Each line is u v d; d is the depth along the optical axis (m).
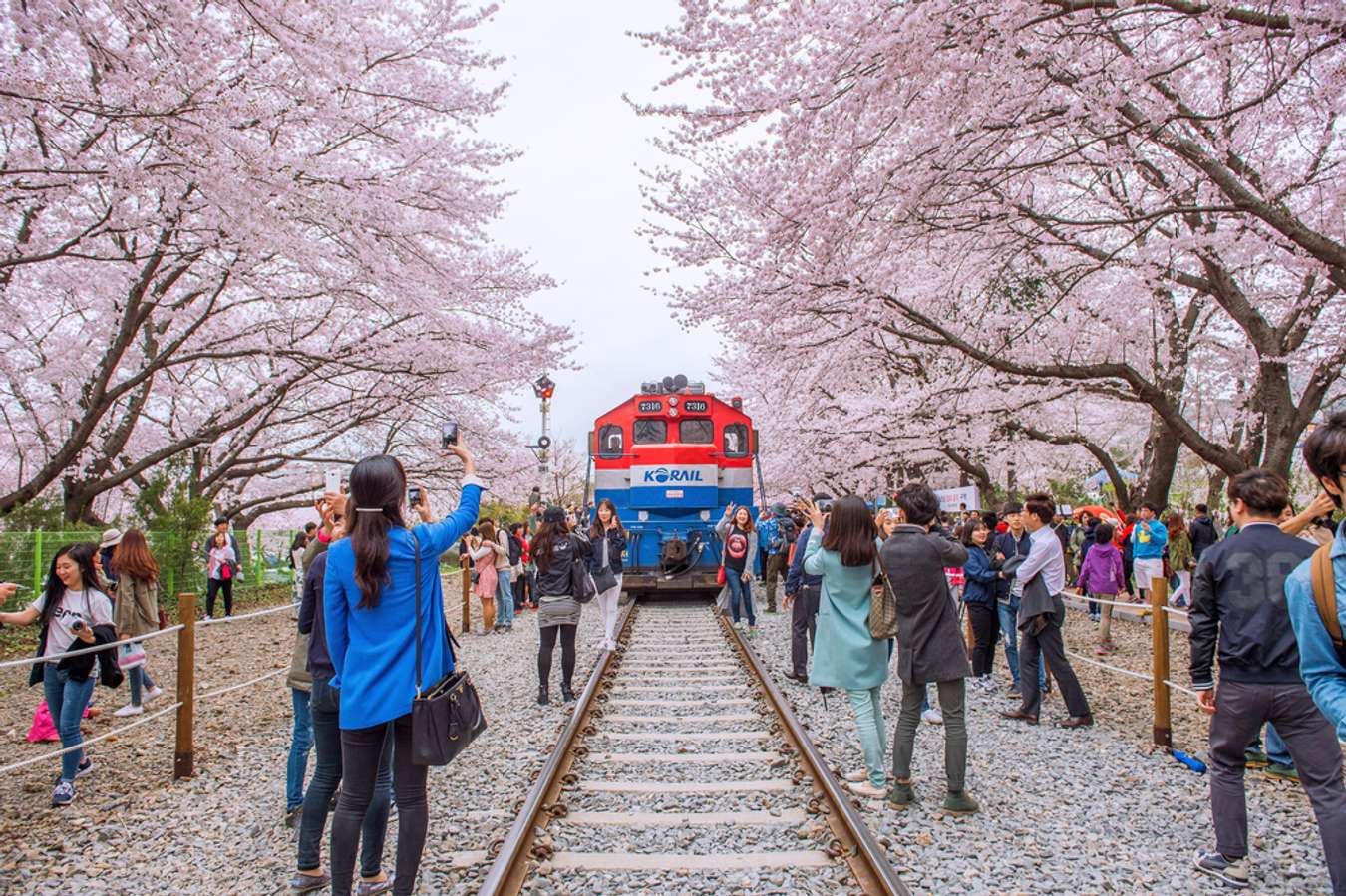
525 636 13.55
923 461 19.67
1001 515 9.40
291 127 12.85
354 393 19.55
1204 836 4.99
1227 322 14.76
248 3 8.84
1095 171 11.45
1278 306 13.62
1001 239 11.04
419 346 16.36
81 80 9.19
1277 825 5.16
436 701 3.74
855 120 7.63
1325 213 9.27
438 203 15.29
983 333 12.66
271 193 10.97
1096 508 15.30
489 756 6.72
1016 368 10.17
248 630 15.48
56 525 16.00
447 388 18.73
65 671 6.12
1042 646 7.58
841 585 5.76
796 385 16.19
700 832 5.06
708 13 7.88
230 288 16.64
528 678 9.93
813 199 8.20
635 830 5.09
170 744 7.64
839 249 9.32
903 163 7.91
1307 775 3.98
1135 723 7.74
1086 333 14.55
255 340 17.94
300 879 4.44
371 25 13.30
